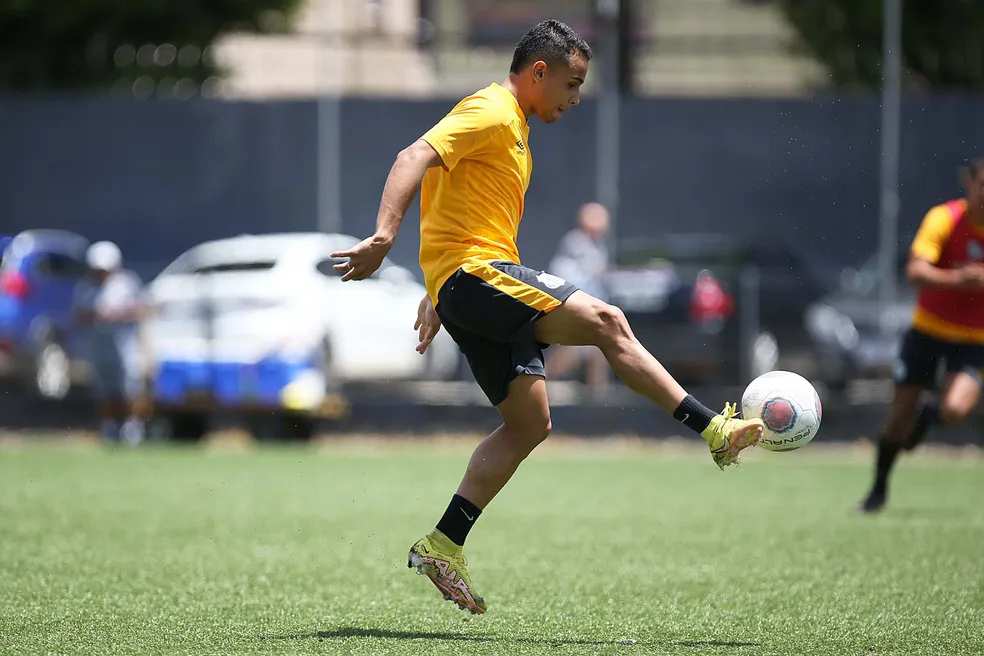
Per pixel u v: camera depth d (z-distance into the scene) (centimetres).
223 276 5462
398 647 1773
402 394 5822
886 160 6000
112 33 8381
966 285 3091
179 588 2244
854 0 8062
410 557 1880
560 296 1820
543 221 6300
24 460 4803
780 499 3738
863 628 1931
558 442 5684
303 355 5375
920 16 7988
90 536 2886
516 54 1939
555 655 1727
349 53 8444
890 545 2809
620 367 1827
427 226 1911
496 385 1875
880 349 5625
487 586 2311
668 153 6288
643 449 5559
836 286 5831
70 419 5916
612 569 2500
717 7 10025
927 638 1858
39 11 8181
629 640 1839
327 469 4556
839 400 5638
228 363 5353
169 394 5397
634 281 5616
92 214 6469
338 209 6391
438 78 8325
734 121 6247
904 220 5981
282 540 2862
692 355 5531
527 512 3428
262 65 9512
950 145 5959
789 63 9869
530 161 1942
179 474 4338
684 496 3825
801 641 1838
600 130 6288
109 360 5400
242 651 1739
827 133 6094
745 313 5559
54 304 6009
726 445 1811
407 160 1788
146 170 6456
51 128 6475
